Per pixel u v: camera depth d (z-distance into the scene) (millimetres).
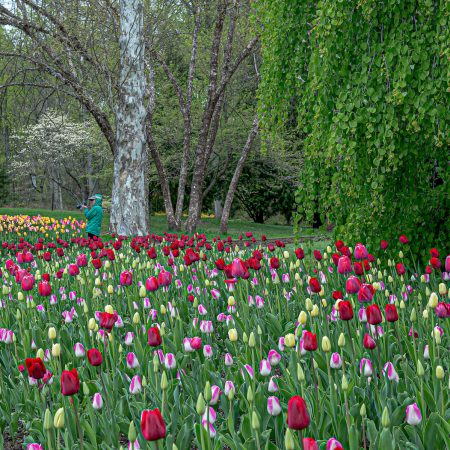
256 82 28188
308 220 7141
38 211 30891
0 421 3643
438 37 5590
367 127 5926
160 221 31594
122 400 3439
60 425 2420
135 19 15844
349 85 6168
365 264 6551
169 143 29375
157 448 2314
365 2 5773
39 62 17047
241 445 2656
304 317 3723
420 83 5863
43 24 17484
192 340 3650
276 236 24781
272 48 7961
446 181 7035
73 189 49000
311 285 4555
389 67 5953
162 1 19969
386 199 7004
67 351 4359
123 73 16016
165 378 2930
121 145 16125
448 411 2920
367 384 3236
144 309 5383
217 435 2838
